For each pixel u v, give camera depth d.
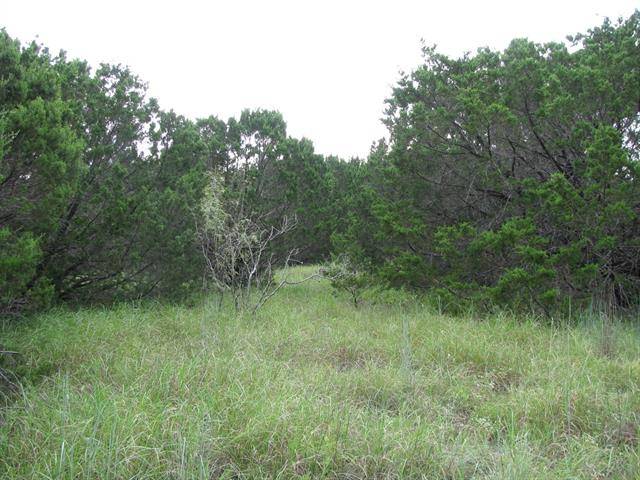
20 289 4.98
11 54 5.14
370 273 9.70
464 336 6.10
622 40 8.64
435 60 9.73
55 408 3.71
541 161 8.94
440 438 3.61
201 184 8.85
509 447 3.43
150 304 8.01
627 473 3.32
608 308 7.23
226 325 6.78
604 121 8.02
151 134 8.42
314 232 12.12
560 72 8.23
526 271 7.44
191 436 3.24
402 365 5.00
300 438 3.39
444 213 9.66
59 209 5.80
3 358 4.71
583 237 7.41
